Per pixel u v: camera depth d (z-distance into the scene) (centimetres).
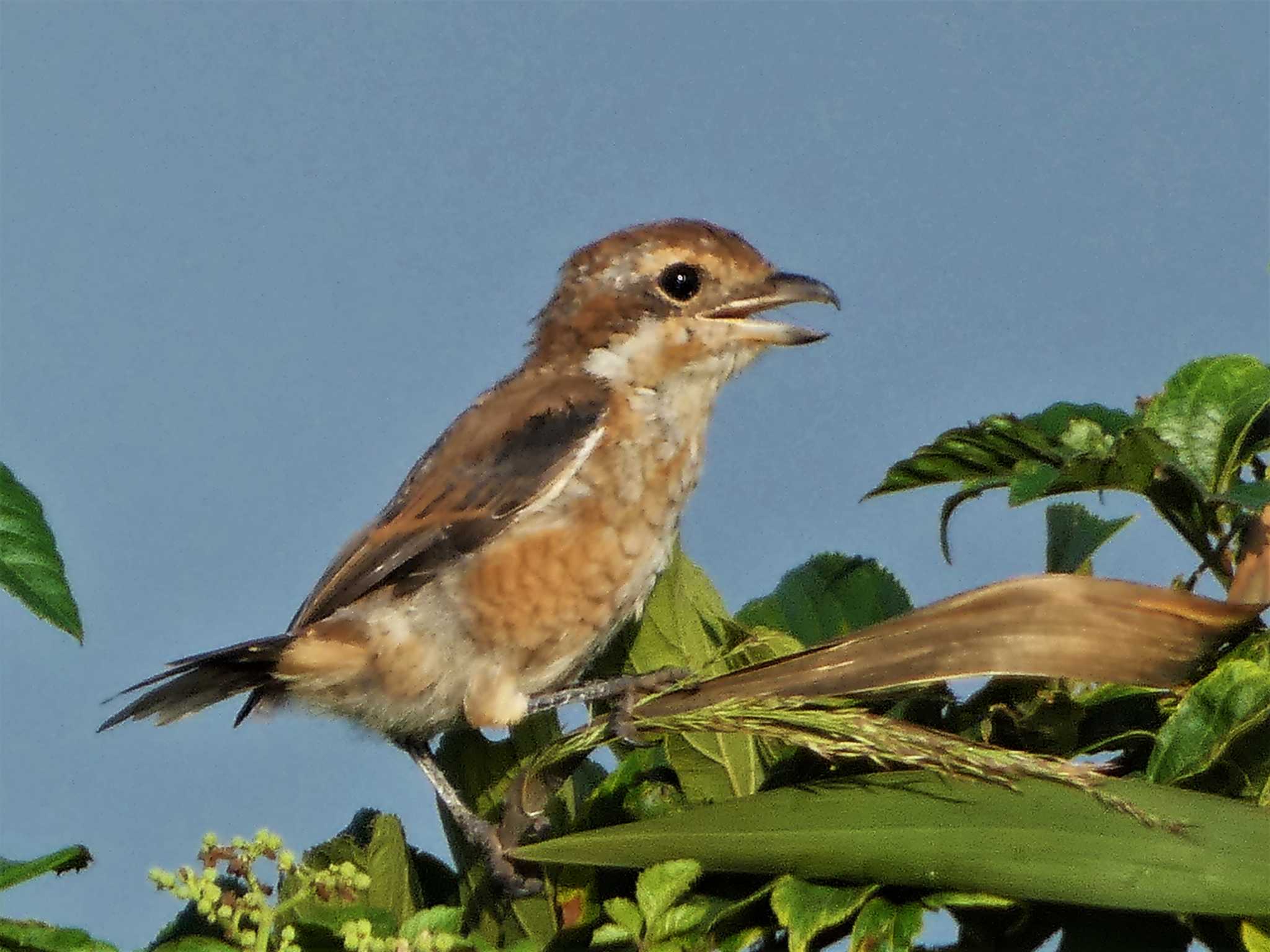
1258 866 540
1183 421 674
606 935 570
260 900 567
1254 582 650
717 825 594
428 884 741
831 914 559
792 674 672
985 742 652
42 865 569
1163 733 586
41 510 621
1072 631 634
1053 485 657
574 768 756
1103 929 578
